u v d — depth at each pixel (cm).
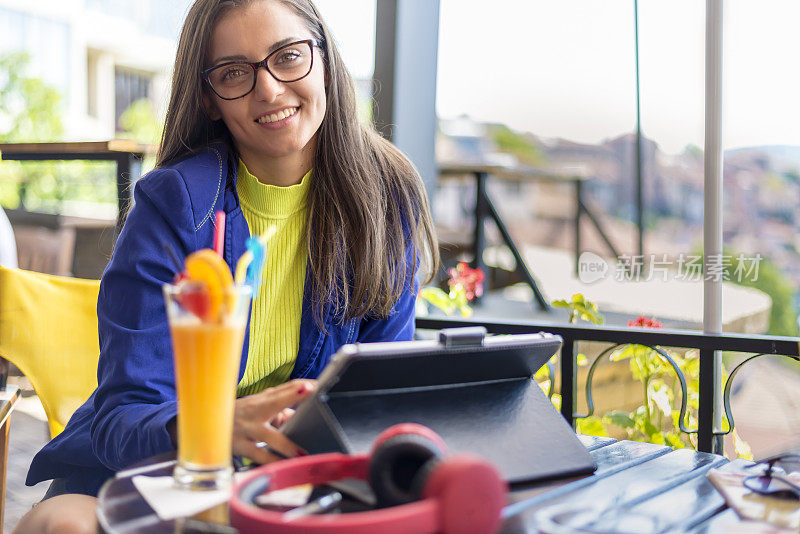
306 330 154
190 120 151
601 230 474
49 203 464
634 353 235
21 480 302
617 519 87
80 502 121
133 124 586
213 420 90
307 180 154
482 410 105
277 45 140
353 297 156
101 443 119
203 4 143
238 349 90
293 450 102
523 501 94
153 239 133
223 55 141
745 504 94
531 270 507
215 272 85
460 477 75
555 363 248
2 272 178
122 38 586
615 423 233
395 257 162
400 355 95
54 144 304
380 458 84
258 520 74
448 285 304
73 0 562
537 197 531
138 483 93
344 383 95
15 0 528
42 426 362
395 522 73
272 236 152
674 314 297
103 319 129
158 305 127
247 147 149
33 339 177
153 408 114
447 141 564
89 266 385
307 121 145
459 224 515
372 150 166
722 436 183
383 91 265
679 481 105
